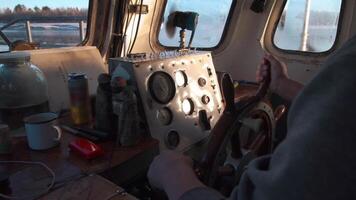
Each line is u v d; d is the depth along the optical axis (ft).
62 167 3.07
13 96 3.95
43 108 4.13
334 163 1.21
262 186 1.39
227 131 3.28
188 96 4.50
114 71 4.21
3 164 3.13
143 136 3.88
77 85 4.02
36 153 3.37
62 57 4.85
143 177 3.54
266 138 3.74
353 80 1.25
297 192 1.25
